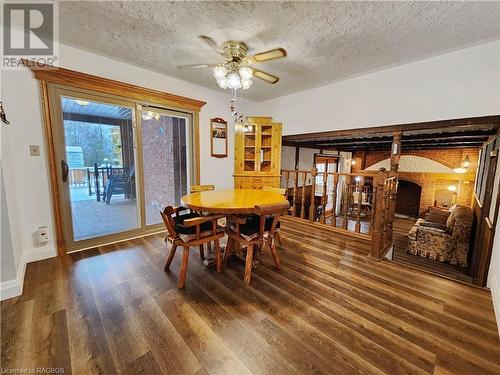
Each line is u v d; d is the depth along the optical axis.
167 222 2.07
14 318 1.61
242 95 4.34
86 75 2.59
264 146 4.32
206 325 1.58
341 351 1.38
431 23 2.02
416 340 1.47
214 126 4.12
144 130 3.30
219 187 4.32
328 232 3.61
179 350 1.37
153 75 3.22
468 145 5.42
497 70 2.36
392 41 2.35
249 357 1.33
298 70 3.12
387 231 3.08
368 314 1.71
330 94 3.70
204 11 1.89
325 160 7.32
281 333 1.51
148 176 3.41
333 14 1.91
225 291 1.99
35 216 2.44
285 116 4.39
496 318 1.67
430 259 4.44
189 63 2.94
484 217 2.88
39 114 2.39
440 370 1.26
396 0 1.73
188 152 3.84
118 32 2.23
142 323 1.58
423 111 2.85
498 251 2.03
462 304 1.85
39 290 1.95
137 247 2.91
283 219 4.38
